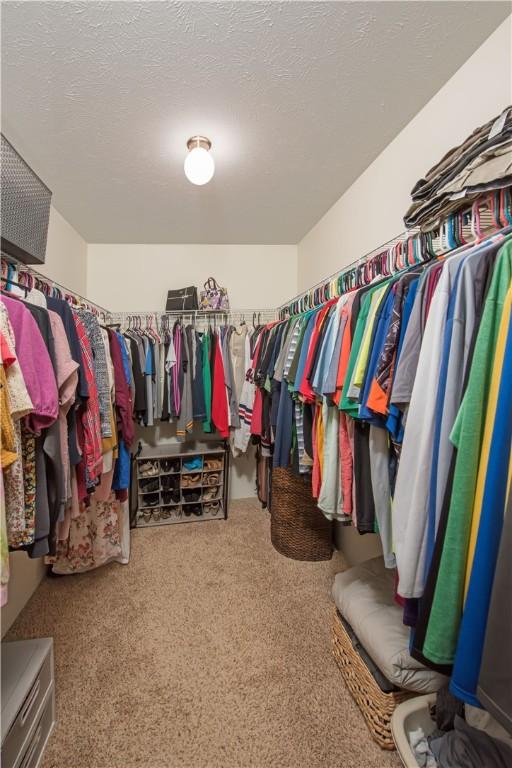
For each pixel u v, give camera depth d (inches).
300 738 42.3
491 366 22.8
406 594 27.0
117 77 46.5
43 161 66.6
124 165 68.2
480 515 21.9
